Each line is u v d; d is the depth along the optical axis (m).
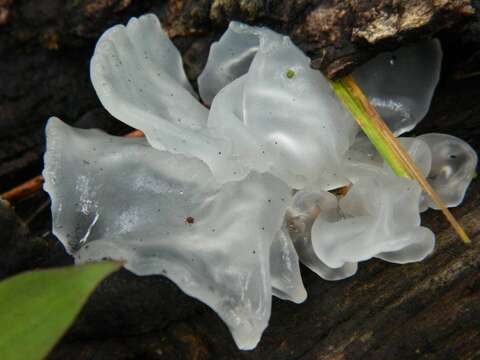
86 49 0.17
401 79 0.15
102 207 0.14
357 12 0.14
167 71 0.16
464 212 0.15
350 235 0.14
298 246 0.15
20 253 0.15
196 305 0.15
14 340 0.11
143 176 0.14
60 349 0.14
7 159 0.18
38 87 0.18
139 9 0.17
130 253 0.14
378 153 0.15
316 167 0.14
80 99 0.18
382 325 0.14
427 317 0.14
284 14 0.15
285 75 0.14
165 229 0.14
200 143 0.13
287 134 0.14
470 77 0.15
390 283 0.14
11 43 0.17
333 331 0.14
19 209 0.17
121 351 0.14
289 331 0.14
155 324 0.15
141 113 0.13
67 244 0.14
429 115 0.16
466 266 0.14
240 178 0.14
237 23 0.15
